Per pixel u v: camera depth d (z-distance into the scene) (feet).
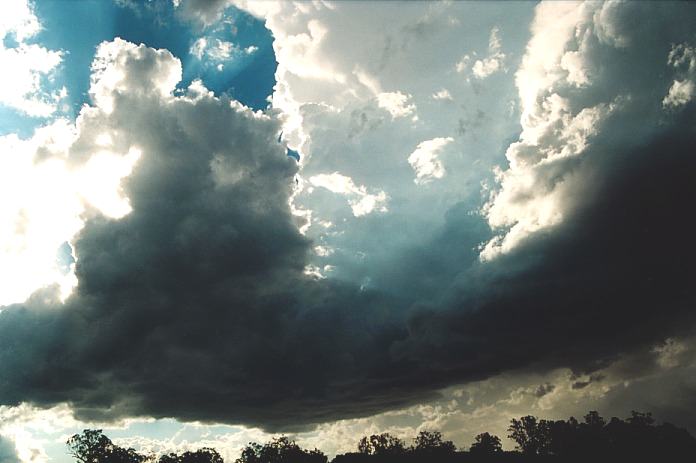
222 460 561.84
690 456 478.18
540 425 537.65
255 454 552.00
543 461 501.56
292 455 546.67
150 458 533.14
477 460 513.04
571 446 509.76
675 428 492.13
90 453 501.97
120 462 508.53
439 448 541.34
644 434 494.59
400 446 560.20
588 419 528.22
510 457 511.40
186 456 542.98
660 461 481.46
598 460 495.00
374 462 520.42
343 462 532.32
